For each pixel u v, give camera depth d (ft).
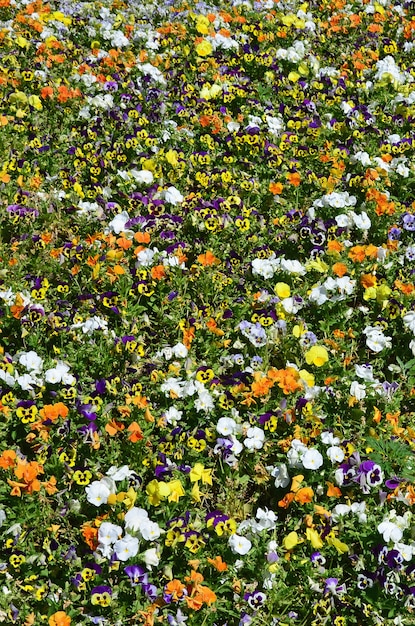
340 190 15.70
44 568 11.71
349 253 14.48
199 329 13.53
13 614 11.37
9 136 15.90
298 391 12.92
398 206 15.39
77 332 13.38
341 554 11.95
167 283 13.97
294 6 23.79
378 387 13.04
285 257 14.69
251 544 11.90
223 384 13.05
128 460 12.39
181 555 11.85
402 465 12.46
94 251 14.15
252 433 12.57
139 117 16.38
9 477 12.12
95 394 12.76
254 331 13.38
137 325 13.56
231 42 19.72
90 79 17.53
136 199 14.93
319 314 13.96
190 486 12.26
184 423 12.77
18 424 12.58
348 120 16.94
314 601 11.66
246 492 12.52
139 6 22.38
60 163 15.69
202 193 15.35
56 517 12.03
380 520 12.12
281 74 19.39
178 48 19.62
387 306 13.94
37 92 17.16
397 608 11.66
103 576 11.63
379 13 23.26
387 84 18.90
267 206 15.40
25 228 14.58
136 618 11.46
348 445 12.41
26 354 12.93
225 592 11.75
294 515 12.25
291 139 16.46
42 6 21.21
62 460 12.17
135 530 11.71
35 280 13.78
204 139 16.19
